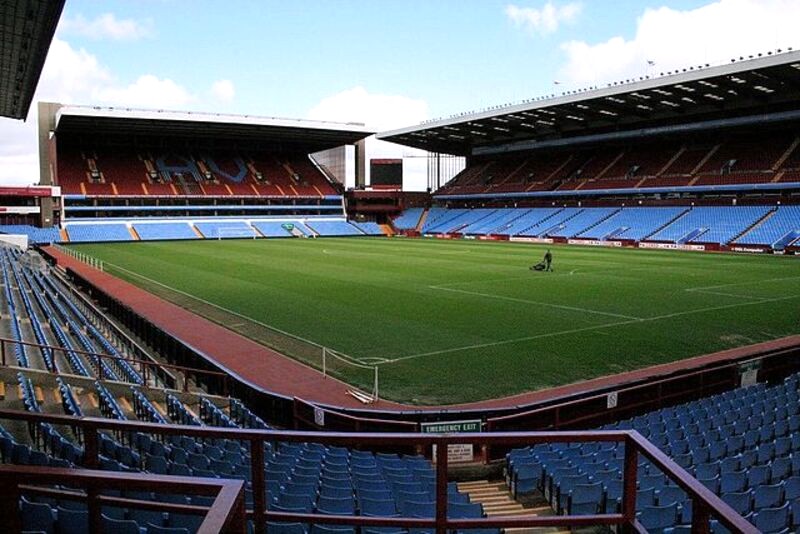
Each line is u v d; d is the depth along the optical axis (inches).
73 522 232.4
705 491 121.1
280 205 3922.2
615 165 3324.3
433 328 1029.8
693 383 722.2
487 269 1857.8
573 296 1343.5
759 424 558.9
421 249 2650.1
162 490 113.4
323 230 3816.4
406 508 326.0
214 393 778.8
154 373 850.1
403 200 4202.8
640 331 1003.9
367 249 2664.9
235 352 893.2
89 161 3673.7
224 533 96.0
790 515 339.9
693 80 2313.0
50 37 1145.4
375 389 685.3
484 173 4025.6
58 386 620.4
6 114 1808.6
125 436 518.9
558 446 536.7
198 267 1958.7
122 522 234.8
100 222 3398.1
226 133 3683.6
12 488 118.4
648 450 141.9
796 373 790.5
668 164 3093.0
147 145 3912.4
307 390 722.8
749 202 2743.6
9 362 722.2
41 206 3304.6
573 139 3422.7
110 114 3100.4
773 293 1374.3
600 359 840.9
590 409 635.5
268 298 1336.1
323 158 4768.7
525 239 3166.8
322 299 1316.4
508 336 971.3
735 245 2422.5
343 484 390.0
